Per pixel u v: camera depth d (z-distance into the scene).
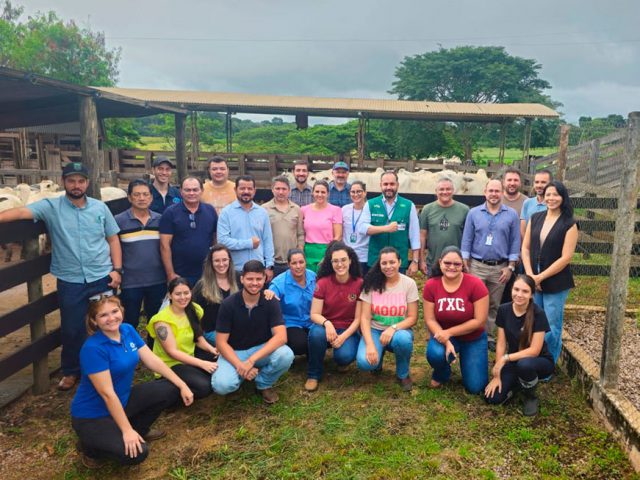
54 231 3.79
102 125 14.69
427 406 3.76
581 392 3.95
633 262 7.41
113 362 2.92
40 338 3.96
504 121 16.38
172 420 3.62
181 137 7.62
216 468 3.06
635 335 5.09
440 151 26.00
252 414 3.68
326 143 25.00
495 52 33.12
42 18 29.38
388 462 3.08
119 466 3.09
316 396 3.94
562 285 4.04
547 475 2.96
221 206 5.15
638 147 3.35
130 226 4.29
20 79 3.96
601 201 6.90
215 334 3.98
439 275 4.02
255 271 3.59
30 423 3.58
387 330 4.00
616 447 3.26
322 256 5.02
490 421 3.57
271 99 16.34
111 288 4.08
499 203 4.67
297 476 2.97
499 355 3.79
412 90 33.22
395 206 4.89
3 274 3.59
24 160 14.91
